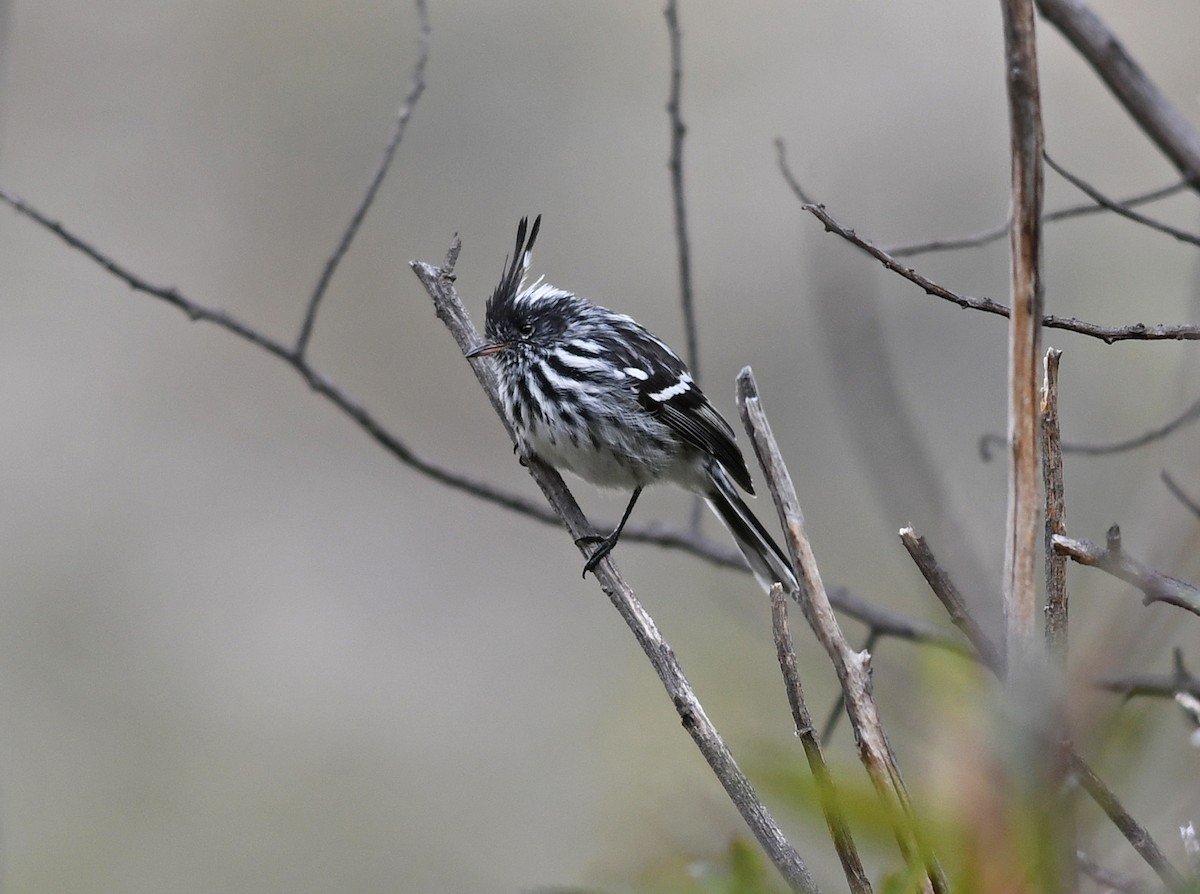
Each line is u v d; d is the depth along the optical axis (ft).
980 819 7.82
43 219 18.44
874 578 18.76
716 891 9.23
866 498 19.08
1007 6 12.11
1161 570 11.10
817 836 9.71
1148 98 18.16
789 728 11.29
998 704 8.02
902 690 8.76
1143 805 10.16
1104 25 18.16
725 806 10.28
